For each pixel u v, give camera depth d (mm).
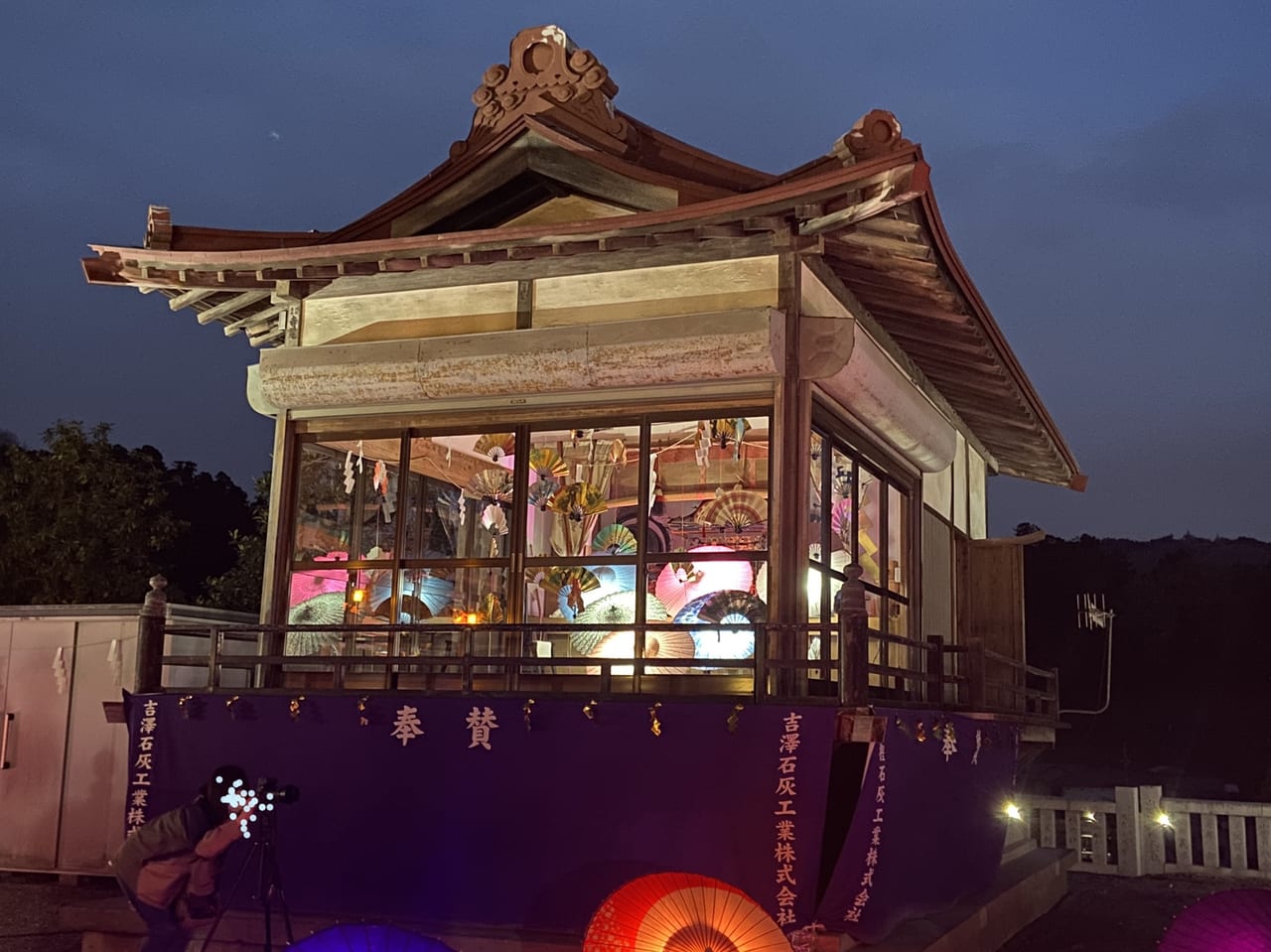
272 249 8883
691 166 9375
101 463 18344
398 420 9344
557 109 9117
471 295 9367
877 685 10125
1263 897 5750
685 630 7449
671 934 5473
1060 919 12352
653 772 7273
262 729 8227
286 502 9547
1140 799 15508
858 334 8375
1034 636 38219
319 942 5406
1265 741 33031
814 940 7012
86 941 8312
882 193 7234
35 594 18031
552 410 8891
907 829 8219
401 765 7852
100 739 11430
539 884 7441
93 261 9383
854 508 9609
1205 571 37906
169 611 11227
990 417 13820
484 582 8961
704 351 8164
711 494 8391
